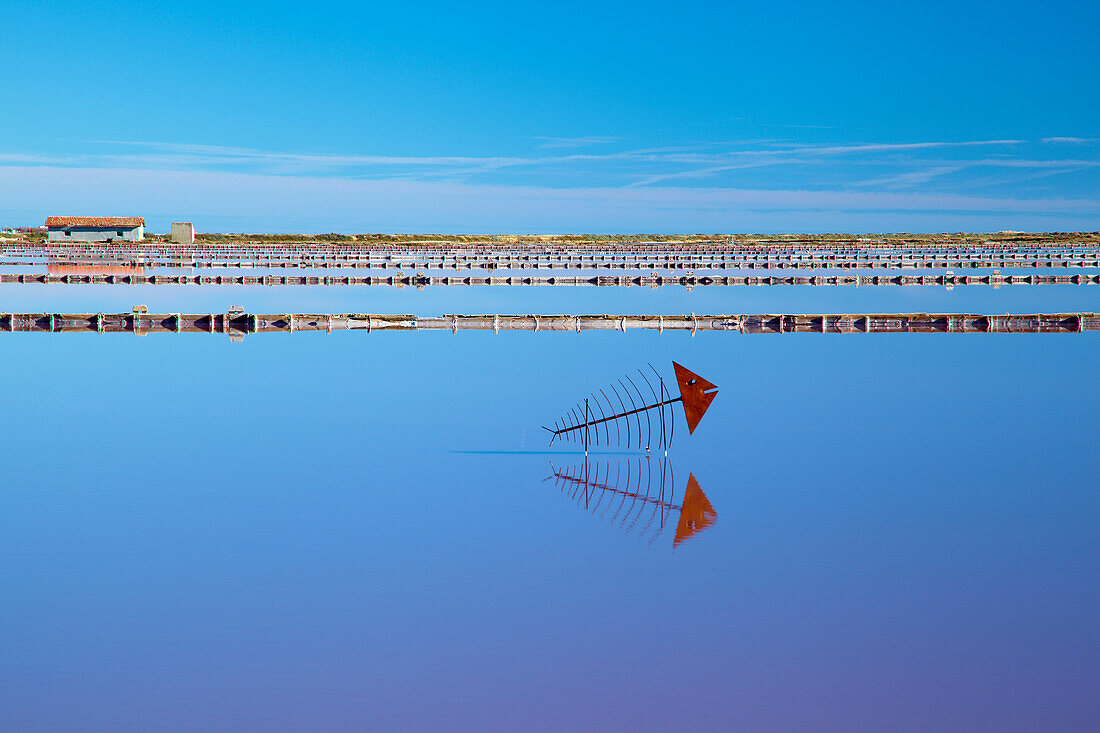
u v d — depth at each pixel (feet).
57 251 367.45
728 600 58.75
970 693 49.29
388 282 259.60
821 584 61.05
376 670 51.03
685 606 58.08
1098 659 52.39
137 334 162.09
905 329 170.81
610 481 82.33
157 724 46.21
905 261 337.72
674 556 65.36
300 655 52.13
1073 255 384.68
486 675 49.93
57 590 59.52
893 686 49.96
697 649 53.31
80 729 45.57
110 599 58.34
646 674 50.93
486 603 58.03
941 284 267.39
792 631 55.31
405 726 46.37
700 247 456.86
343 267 336.49
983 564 63.98
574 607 57.93
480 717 46.37
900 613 57.21
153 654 51.96
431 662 51.55
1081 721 47.11
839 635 54.90
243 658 51.85
